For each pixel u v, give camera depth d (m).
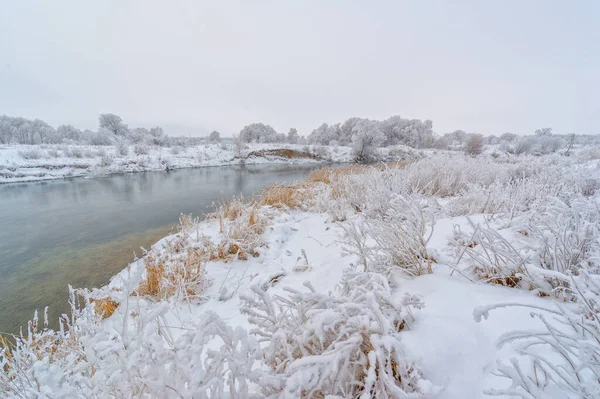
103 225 8.69
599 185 4.21
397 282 2.29
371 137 33.69
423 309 1.75
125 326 1.21
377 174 6.19
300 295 1.41
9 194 14.12
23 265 5.79
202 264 3.95
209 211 10.40
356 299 1.42
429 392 1.03
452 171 6.34
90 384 1.15
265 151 40.19
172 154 32.81
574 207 2.18
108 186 16.53
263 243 4.81
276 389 1.21
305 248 4.68
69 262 5.89
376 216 4.42
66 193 14.29
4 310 4.14
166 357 1.03
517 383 1.02
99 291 2.21
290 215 6.75
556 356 1.24
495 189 3.96
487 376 1.20
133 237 7.51
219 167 30.00
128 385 1.07
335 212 5.78
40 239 7.49
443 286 1.99
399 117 54.50
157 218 9.46
